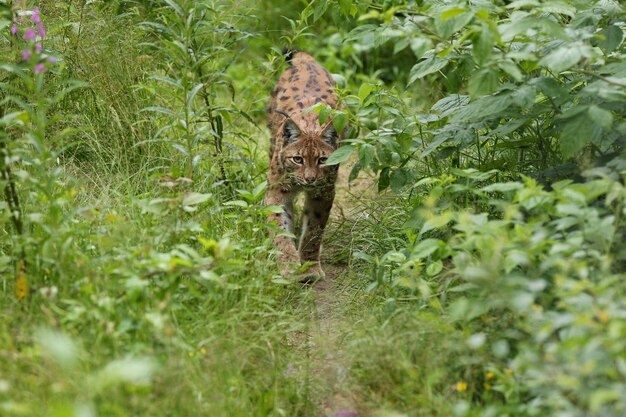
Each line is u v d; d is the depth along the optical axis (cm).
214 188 779
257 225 672
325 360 562
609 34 609
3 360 454
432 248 517
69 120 833
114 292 510
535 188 506
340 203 955
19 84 761
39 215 521
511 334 484
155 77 708
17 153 577
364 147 678
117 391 423
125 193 762
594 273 477
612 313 399
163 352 480
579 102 630
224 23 805
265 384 520
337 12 824
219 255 517
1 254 570
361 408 515
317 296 714
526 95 580
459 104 722
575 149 545
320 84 877
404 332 533
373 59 1273
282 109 862
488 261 473
